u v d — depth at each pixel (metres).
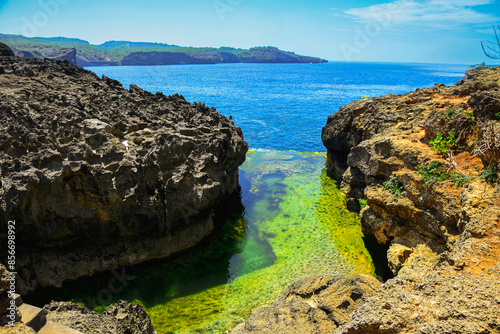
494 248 8.87
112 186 15.40
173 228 17.30
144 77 94.50
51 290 14.87
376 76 146.88
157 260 17.02
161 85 84.44
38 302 14.34
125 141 18.39
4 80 20.42
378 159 17.84
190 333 12.52
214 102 67.81
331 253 17.39
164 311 13.80
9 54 27.31
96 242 16.00
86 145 15.64
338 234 19.20
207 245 18.44
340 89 93.62
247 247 18.25
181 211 17.27
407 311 7.32
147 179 16.39
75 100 19.50
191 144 18.83
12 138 15.24
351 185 22.73
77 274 15.38
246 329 9.62
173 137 17.95
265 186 26.16
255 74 155.00
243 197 24.16
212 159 20.08
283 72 175.00
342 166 27.64
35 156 15.00
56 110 18.30
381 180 17.70
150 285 15.42
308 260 16.88
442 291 7.66
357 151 21.19
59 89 21.36
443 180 14.16
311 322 9.62
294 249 17.89
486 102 14.40
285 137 42.59
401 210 15.52
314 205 22.88
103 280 15.57
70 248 15.52
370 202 17.06
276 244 18.44
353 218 21.02
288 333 9.12
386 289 8.63
